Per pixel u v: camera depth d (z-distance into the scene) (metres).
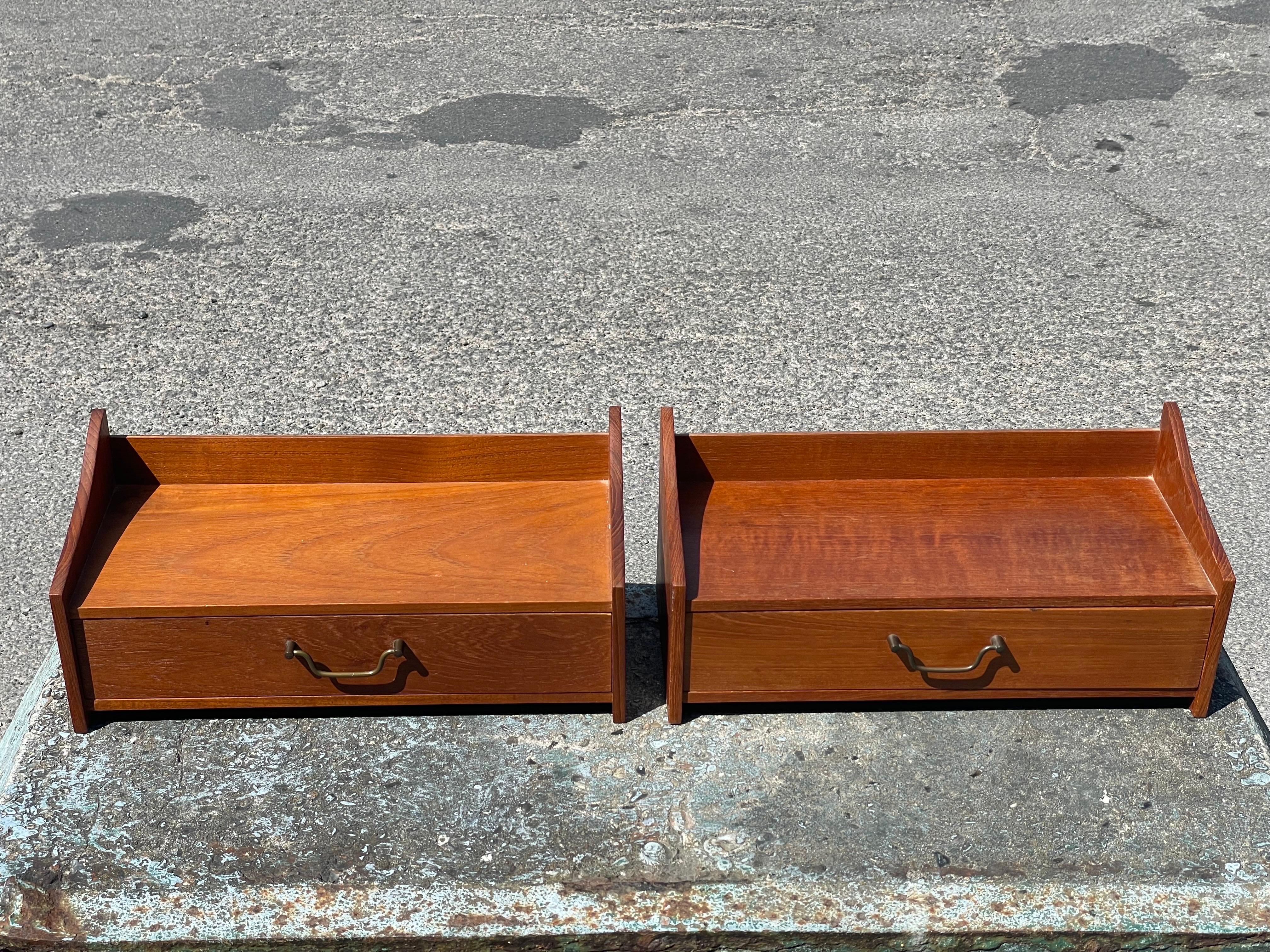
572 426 4.01
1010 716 2.19
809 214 5.29
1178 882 1.92
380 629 2.05
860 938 1.88
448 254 5.00
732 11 7.29
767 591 2.04
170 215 5.26
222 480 2.35
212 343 4.46
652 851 1.97
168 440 2.30
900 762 2.10
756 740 2.14
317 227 5.18
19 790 2.05
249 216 5.26
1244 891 1.91
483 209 5.32
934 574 2.09
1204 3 7.27
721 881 1.92
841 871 1.94
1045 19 7.12
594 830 2.00
